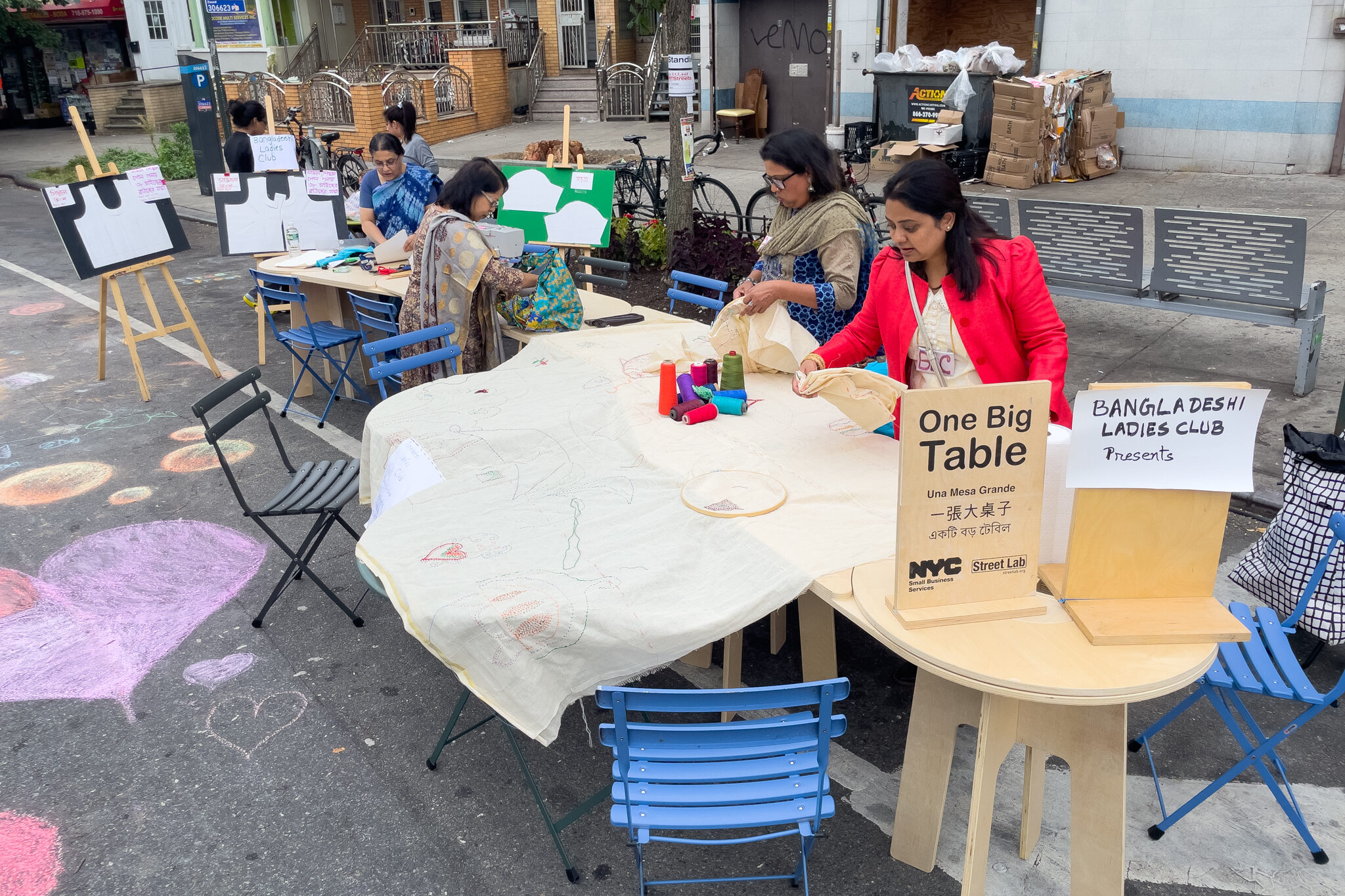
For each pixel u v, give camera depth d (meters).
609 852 2.85
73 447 5.98
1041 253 6.30
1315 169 11.10
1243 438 2.20
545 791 3.09
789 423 3.60
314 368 7.23
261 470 5.58
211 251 11.59
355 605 4.21
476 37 21.11
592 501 3.14
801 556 2.64
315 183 6.95
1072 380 5.90
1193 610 2.29
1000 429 2.24
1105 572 2.32
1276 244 5.25
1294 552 3.40
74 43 26.92
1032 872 2.71
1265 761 3.02
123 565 4.57
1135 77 11.98
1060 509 2.46
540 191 6.66
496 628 2.54
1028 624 2.31
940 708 2.55
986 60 11.87
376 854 2.86
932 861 2.70
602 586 2.64
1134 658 2.18
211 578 4.44
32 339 8.28
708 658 3.66
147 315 8.92
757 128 16.23
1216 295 5.63
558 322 5.12
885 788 3.05
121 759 3.29
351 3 23.62
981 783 2.35
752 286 3.86
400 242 6.23
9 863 2.86
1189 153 11.88
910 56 12.69
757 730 2.23
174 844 2.92
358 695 3.60
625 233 9.23
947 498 2.26
